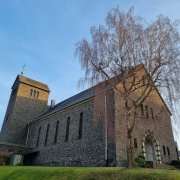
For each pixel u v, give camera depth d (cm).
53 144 2598
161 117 2370
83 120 2202
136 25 1400
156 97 2342
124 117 1897
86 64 1428
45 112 3819
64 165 2214
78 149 2103
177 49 1291
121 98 1972
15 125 3556
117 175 1118
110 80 1392
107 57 1400
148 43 1334
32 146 3164
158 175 1055
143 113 2156
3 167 1814
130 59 1351
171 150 2295
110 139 1789
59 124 2644
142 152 1945
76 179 1169
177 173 1098
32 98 3975
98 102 2073
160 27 1346
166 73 1268
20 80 3931
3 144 2969
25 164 2975
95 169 1287
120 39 1390
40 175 1354
